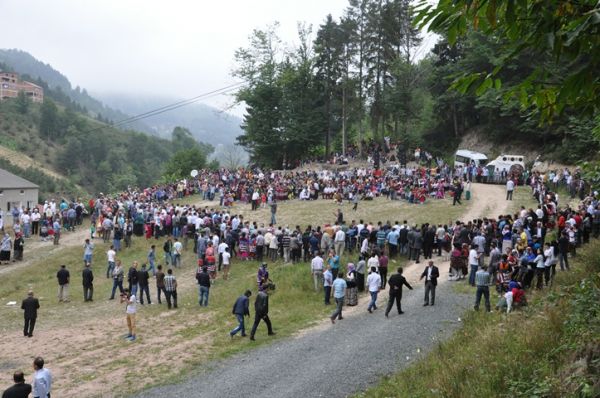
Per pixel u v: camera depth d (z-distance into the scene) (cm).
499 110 5397
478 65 5141
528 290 1891
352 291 2128
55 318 2262
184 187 5184
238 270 2917
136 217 3791
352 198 4216
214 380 1397
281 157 6856
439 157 6322
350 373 1348
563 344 982
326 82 6731
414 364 1320
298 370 1411
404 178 4466
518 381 925
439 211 3644
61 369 1588
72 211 4088
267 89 6681
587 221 2434
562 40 432
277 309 2188
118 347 1798
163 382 1418
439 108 6309
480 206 3706
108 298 2586
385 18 6619
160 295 2584
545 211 2762
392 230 2794
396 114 6656
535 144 5312
